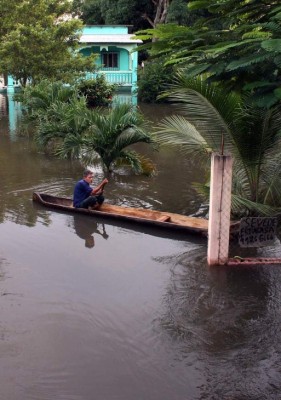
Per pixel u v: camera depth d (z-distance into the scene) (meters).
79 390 5.00
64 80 23.58
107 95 27.34
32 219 9.80
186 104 8.62
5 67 22.92
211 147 9.05
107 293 6.91
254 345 5.77
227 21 6.39
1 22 23.80
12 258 7.98
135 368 5.34
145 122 13.88
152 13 35.94
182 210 10.66
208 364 5.41
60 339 5.84
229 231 8.23
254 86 5.57
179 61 6.24
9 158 15.31
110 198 11.41
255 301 6.78
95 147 13.37
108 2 36.22
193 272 7.57
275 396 4.92
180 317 6.34
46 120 16.28
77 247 8.48
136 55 34.62
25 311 6.41
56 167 14.23
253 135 8.59
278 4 6.05
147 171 13.51
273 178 9.16
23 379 5.14
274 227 7.73
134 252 8.30
